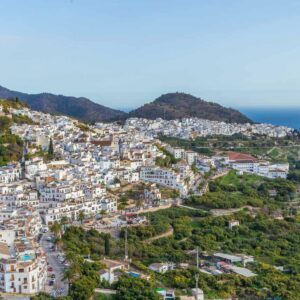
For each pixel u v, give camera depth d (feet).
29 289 595.06
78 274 643.04
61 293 598.34
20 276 595.47
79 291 589.73
